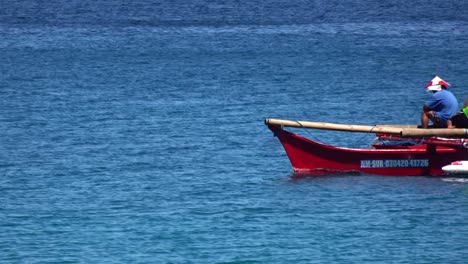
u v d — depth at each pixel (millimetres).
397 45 174500
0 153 81875
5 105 107875
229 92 118875
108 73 139000
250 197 66625
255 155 80375
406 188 68125
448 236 58125
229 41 186250
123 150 82875
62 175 73812
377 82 127125
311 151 71562
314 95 115688
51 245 56625
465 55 157875
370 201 65188
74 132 91500
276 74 136500
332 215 62250
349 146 86188
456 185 68812
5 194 68062
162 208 64188
